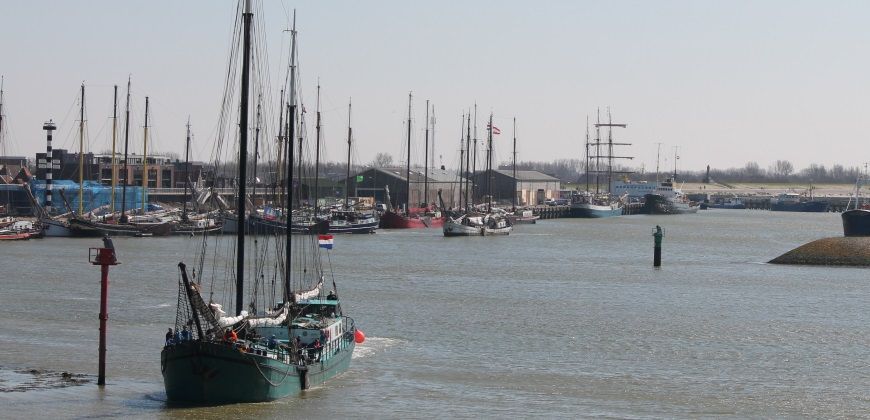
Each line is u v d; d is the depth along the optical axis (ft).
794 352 323.78
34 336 326.85
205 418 229.45
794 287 511.40
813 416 245.65
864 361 310.24
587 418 239.50
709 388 271.90
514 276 547.90
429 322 370.94
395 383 268.21
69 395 248.52
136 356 296.10
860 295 478.18
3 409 235.61
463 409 244.63
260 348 245.04
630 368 295.28
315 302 284.61
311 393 254.27
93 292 437.58
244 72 272.72
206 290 445.78
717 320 390.42
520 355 310.65
